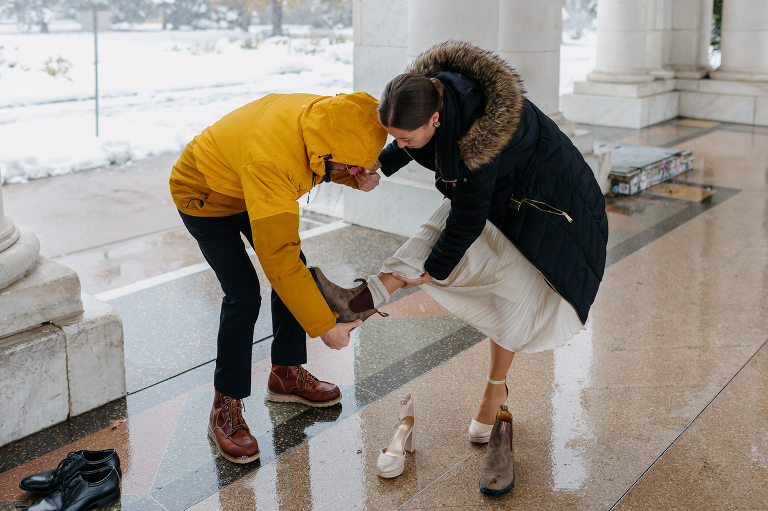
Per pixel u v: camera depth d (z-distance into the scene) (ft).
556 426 9.35
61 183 23.44
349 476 8.38
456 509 7.78
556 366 10.98
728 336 11.87
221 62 60.13
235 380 8.70
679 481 8.20
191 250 16.71
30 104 40.01
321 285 7.79
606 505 7.81
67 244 17.15
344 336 7.93
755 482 8.15
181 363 11.12
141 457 8.77
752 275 14.53
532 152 7.59
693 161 25.62
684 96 35.12
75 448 8.93
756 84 33.32
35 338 9.00
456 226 7.55
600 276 8.38
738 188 21.66
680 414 9.57
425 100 6.38
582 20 104.01
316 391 9.86
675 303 13.25
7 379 8.77
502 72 6.88
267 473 8.46
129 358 11.25
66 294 9.41
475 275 8.34
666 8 34.73
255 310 8.59
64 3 62.44
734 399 9.92
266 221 7.06
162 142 29.27
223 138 7.48
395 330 12.35
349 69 62.34
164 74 52.85
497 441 8.25
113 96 44.21
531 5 17.69
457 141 6.87
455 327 12.44
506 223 7.94
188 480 8.32
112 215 19.70
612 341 11.78
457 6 14.32
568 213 7.88
